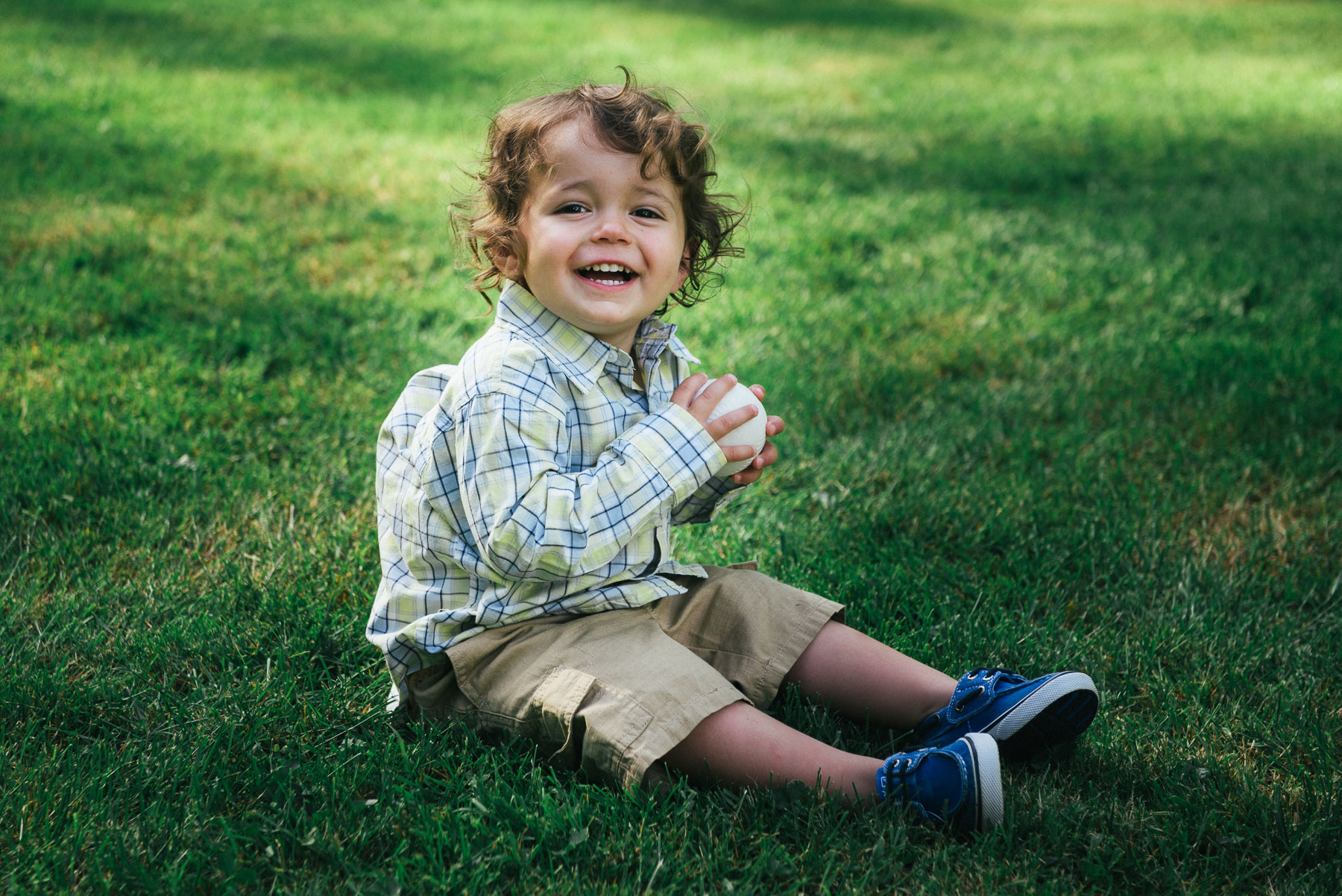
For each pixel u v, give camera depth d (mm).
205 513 2770
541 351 1879
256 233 4945
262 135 6668
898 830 1707
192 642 2244
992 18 14305
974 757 1701
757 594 2068
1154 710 2131
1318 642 2348
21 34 9125
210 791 1820
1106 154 7363
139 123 6691
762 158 6781
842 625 2082
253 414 3328
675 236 1961
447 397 1893
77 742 1975
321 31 10734
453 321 4137
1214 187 6520
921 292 4617
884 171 6707
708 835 1718
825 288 4652
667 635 1929
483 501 1792
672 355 2072
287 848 1699
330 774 1854
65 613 2312
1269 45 12383
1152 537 2771
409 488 1935
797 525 2836
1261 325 4277
